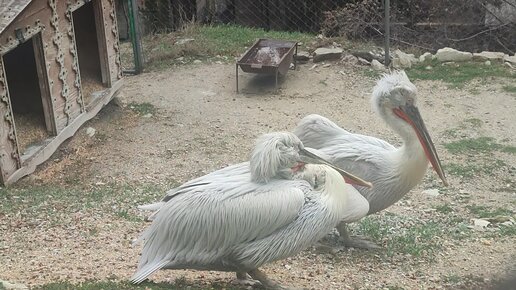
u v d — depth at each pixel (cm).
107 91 688
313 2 956
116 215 529
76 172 604
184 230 423
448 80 768
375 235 517
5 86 561
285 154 430
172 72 795
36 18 586
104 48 684
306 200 427
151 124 686
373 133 675
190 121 693
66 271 447
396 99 498
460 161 628
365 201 466
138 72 794
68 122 629
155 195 564
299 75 782
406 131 496
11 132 567
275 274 465
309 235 427
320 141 511
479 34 897
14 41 566
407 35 898
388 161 495
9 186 565
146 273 424
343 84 764
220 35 874
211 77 782
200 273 463
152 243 431
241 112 709
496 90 744
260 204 420
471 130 677
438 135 670
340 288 454
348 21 883
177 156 633
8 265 456
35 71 633
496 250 502
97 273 445
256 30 891
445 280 468
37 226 510
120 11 880
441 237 518
